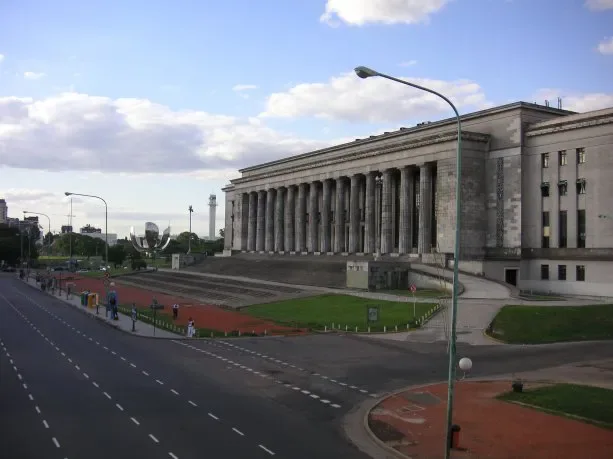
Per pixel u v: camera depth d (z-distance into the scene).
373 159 107.12
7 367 40.38
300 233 129.25
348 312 67.94
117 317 70.12
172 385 35.16
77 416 27.80
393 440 25.22
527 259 84.31
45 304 92.19
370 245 107.25
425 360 43.94
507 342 50.53
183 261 149.75
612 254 73.62
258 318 69.75
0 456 21.95
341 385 35.84
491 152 90.31
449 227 90.38
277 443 24.30
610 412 29.33
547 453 23.55
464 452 23.70
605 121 75.62
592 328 54.34
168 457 22.12
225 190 168.00
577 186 79.31
